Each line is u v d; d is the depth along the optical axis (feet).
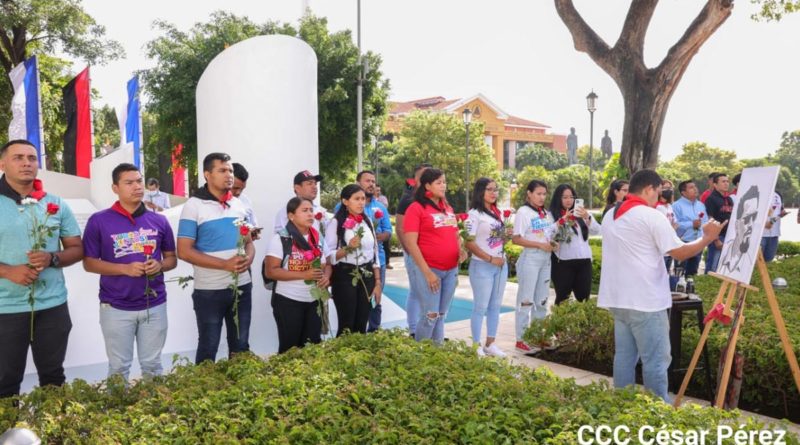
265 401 9.55
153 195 42.11
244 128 20.18
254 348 19.86
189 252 13.78
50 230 11.84
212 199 14.37
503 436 8.49
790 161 185.06
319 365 11.45
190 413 9.46
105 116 118.93
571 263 20.38
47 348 12.26
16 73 46.32
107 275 12.72
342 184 69.62
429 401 9.87
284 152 20.40
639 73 41.63
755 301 19.75
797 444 8.49
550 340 19.39
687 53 39.58
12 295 11.58
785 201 161.38
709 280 24.16
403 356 12.04
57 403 9.70
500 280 18.72
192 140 58.80
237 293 14.21
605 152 202.08
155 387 10.53
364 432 8.68
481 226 18.20
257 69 20.12
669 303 12.66
